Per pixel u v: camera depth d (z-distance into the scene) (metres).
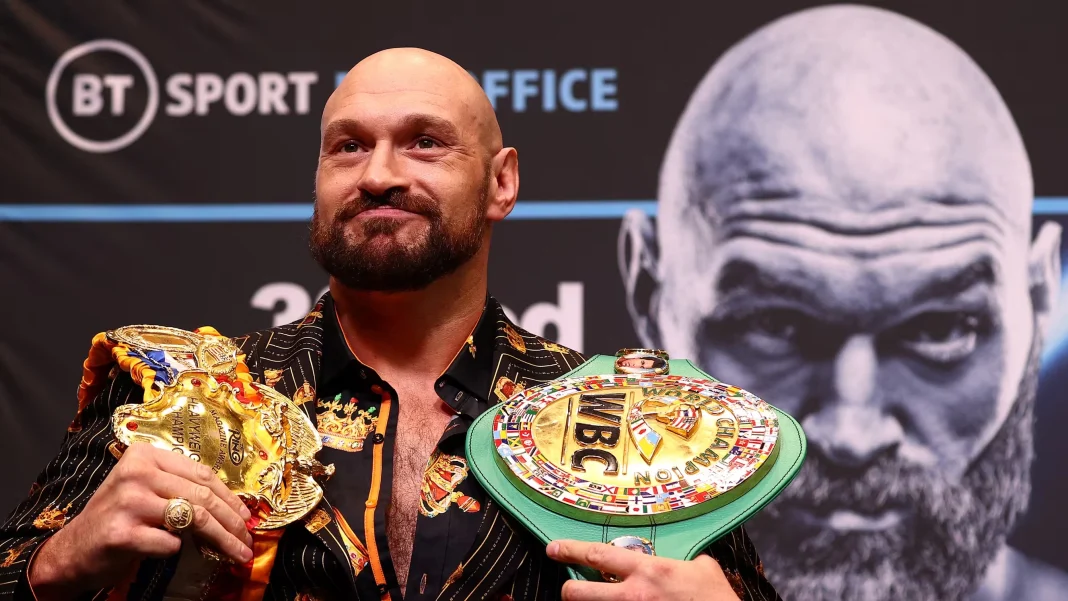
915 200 2.23
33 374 2.27
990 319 2.19
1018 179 2.23
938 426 2.17
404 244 1.24
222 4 2.39
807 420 2.19
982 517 2.14
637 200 2.30
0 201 2.32
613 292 2.28
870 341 2.20
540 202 2.31
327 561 1.11
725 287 2.25
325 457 1.21
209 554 1.03
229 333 2.29
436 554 1.15
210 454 1.06
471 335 1.35
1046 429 2.16
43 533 1.10
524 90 2.35
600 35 2.36
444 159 1.28
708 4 2.35
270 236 2.33
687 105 2.32
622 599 0.99
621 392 1.22
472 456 1.17
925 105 2.27
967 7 2.30
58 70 2.38
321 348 1.31
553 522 1.10
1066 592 2.11
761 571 1.29
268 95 2.37
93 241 2.32
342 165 1.28
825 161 2.26
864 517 2.15
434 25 2.38
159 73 2.38
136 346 1.16
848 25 2.31
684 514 1.08
